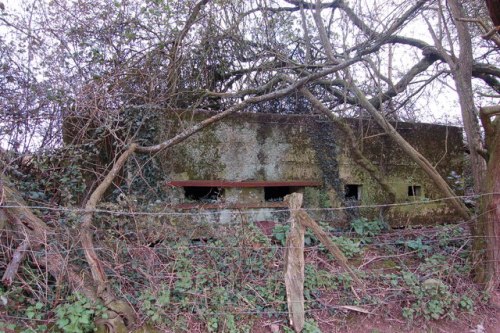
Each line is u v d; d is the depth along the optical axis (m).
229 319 3.25
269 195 5.46
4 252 3.05
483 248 3.98
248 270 3.73
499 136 3.77
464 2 4.90
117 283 3.34
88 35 4.64
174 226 3.96
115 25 4.68
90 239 3.18
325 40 4.85
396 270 4.26
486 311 3.79
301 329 3.25
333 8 5.13
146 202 4.29
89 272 3.20
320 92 5.85
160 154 4.48
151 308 3.15
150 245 3.84
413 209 5.46
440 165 5.77
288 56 5.38
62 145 4.36
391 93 5.59
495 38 3.86
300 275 3.27
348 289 3.82
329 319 3.51
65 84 4.42
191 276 3.50
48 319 2.92
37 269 3.15
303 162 5.10
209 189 4.95
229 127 4.78
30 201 4.01
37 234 3.15
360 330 3.46
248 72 5.55
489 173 3.95
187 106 5.18
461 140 5.94
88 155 4.34
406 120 6.62
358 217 5.20
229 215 4.50
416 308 3.62
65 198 4.07
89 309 2.93
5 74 4.34
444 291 3.69
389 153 5.46
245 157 4.83
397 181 5.49
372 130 5.37
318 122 5.20
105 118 4.22
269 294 3.55
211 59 5.47
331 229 4.69
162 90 4.71
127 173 4.37
